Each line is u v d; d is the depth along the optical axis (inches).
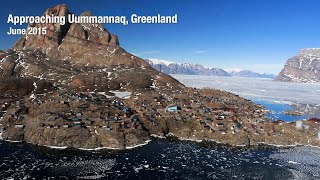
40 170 7298.2
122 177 7126.0
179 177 7244.1
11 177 6870.1
